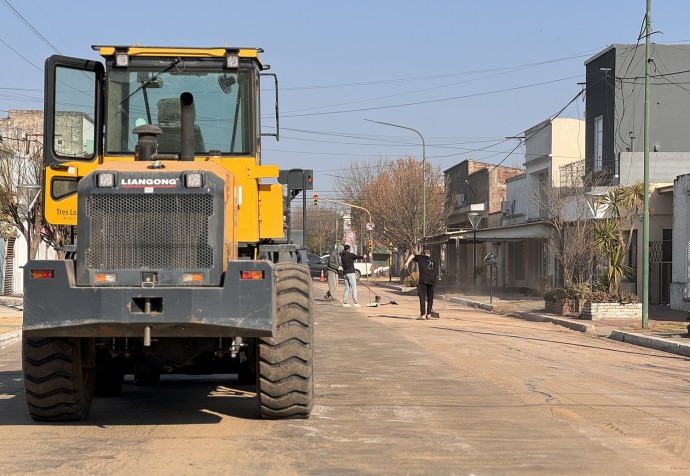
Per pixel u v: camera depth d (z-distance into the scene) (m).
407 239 64.88
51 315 8.25
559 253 31.89
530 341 19.88
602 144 38.28
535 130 45.16
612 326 23.22
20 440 8.56
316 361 15.57
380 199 69.38
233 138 10.31
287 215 11.50
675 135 37.28
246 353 10.35
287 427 9.21
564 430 9.18
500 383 12.77
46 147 9.95
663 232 31.14
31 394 9.22
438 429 9.17
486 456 7.89
